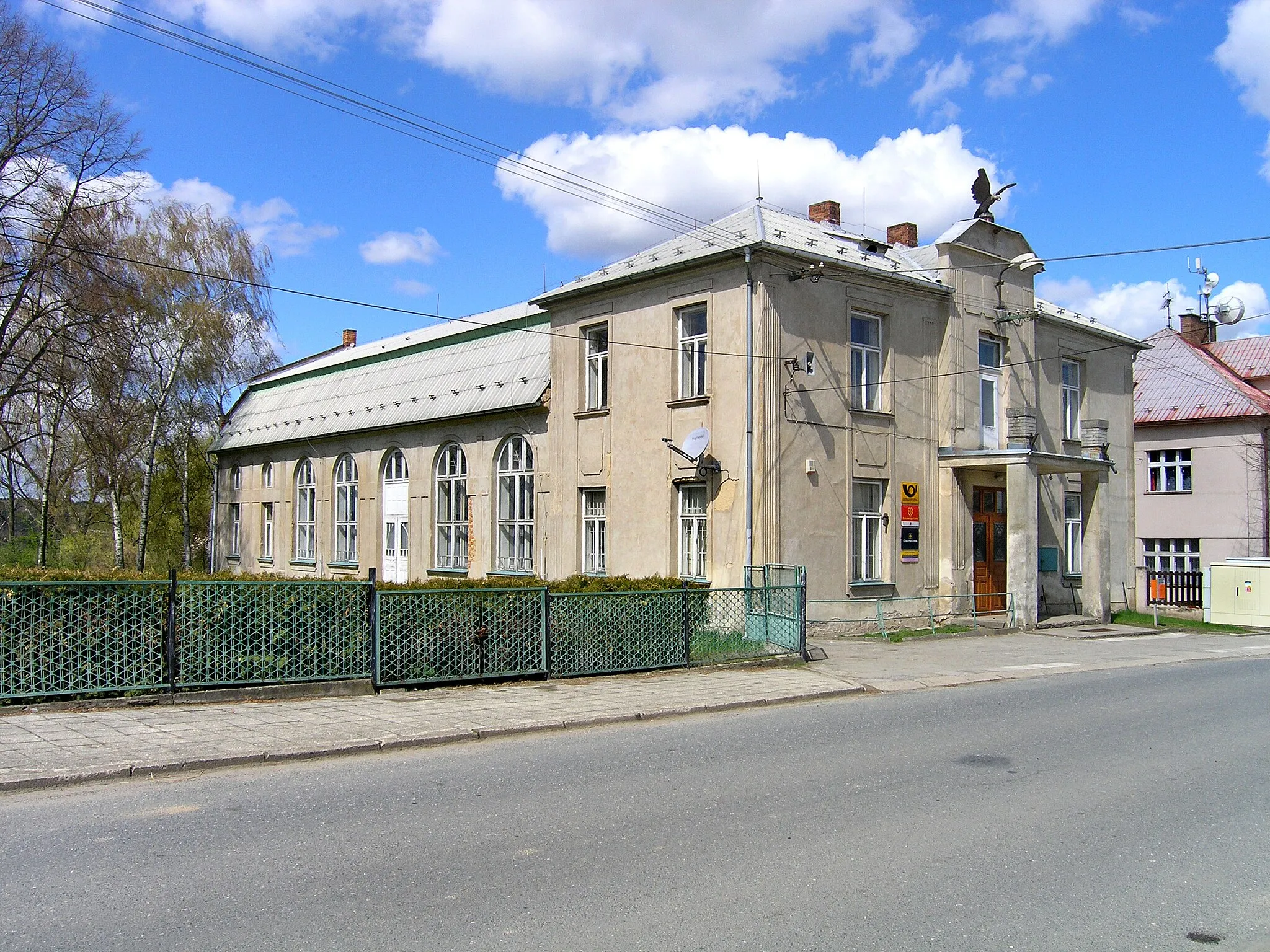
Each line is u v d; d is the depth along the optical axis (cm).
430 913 526
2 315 2691
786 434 2000
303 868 598
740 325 1995
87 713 1056
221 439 4144
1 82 2477
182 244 3600
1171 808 775
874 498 2217
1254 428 3469
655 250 2352
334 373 3738
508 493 2655
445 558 2891
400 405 3105
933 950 492
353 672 1251
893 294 2248
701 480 2064
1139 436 3744
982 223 2436
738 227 2189
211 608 1160
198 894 551
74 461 3628
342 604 1245
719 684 1418
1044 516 2680
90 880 573
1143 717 1205
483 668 1354
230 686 1170
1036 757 959
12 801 754
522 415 2580
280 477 3744
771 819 723
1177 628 2533
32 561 4184
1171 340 3900
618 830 690
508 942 489
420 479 2980
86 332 2767
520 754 960
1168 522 3653
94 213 2777
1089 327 2861
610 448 2289
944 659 1791
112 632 1108
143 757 866
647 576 2170
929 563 2292
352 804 754
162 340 3591
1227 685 1512
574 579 1596
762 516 1942
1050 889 584
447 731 1027
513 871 598
